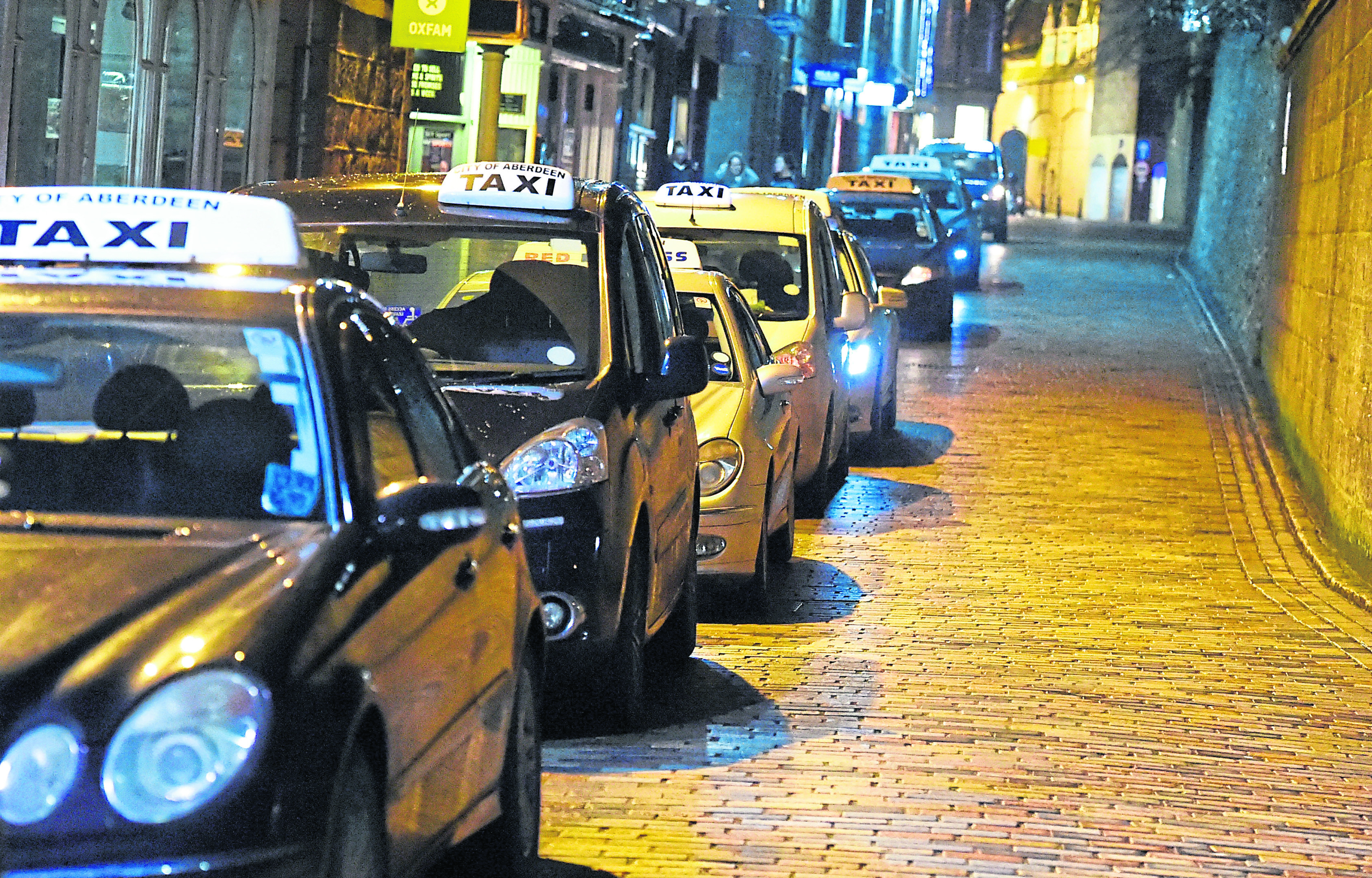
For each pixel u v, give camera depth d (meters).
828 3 103.75
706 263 27.16
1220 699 16.88
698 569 19.02
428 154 53.75
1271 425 38.53
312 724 6.96
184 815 6.58
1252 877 11.53
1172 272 83.56
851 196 54.75
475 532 9.27
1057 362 48.94
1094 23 173.00
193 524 8.17
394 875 7.89
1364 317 25.16
